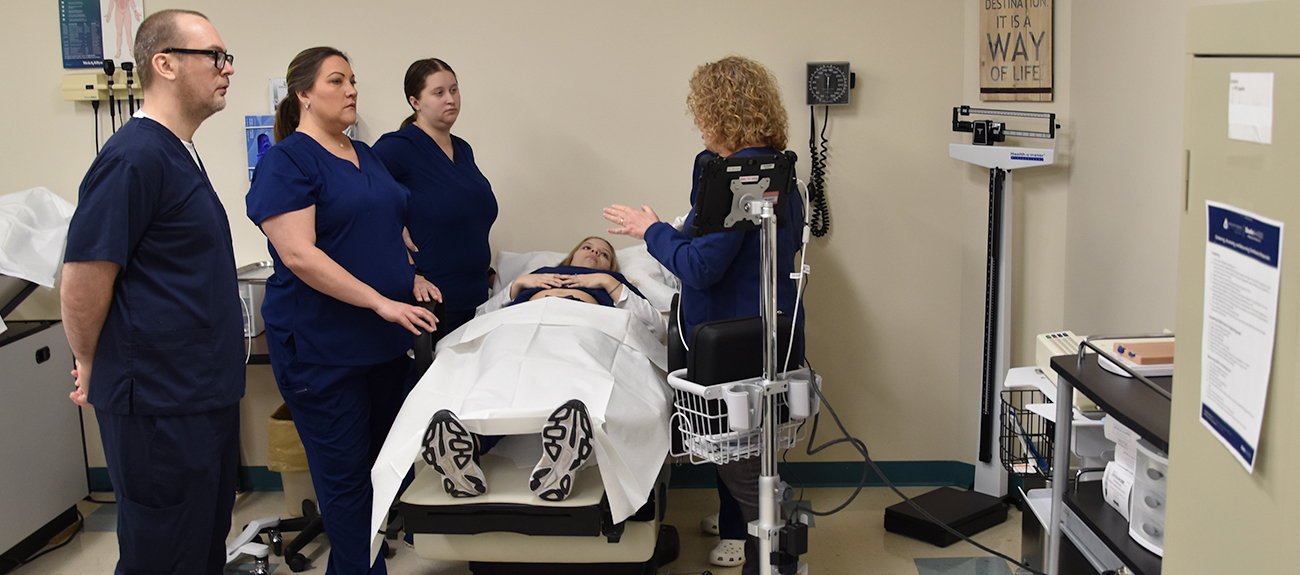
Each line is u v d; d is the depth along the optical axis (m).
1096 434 2.00
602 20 3.12
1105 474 1.76
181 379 2.01
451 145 2.84
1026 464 2.48
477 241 2.84
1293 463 0.98
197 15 2.03
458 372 2.32
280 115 2.42
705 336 1.99
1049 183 2.98
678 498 3.22
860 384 3.28
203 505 2.12
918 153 3.14
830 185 3.16
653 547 2.13
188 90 2.00
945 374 3.26
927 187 3.16
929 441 3.30
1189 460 1.24
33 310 3.26
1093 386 1.64
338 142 2.32
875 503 3.15
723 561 2.68
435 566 2.77
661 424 2.14
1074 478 2.00
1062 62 2.92
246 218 3.24
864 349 3.26
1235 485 1.11
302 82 2.24
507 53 3.15
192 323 2.02
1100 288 2.69
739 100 2.09
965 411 3.24
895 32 3.08
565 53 3.14
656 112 3.16
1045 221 3.01
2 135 3.20
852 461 3.32
